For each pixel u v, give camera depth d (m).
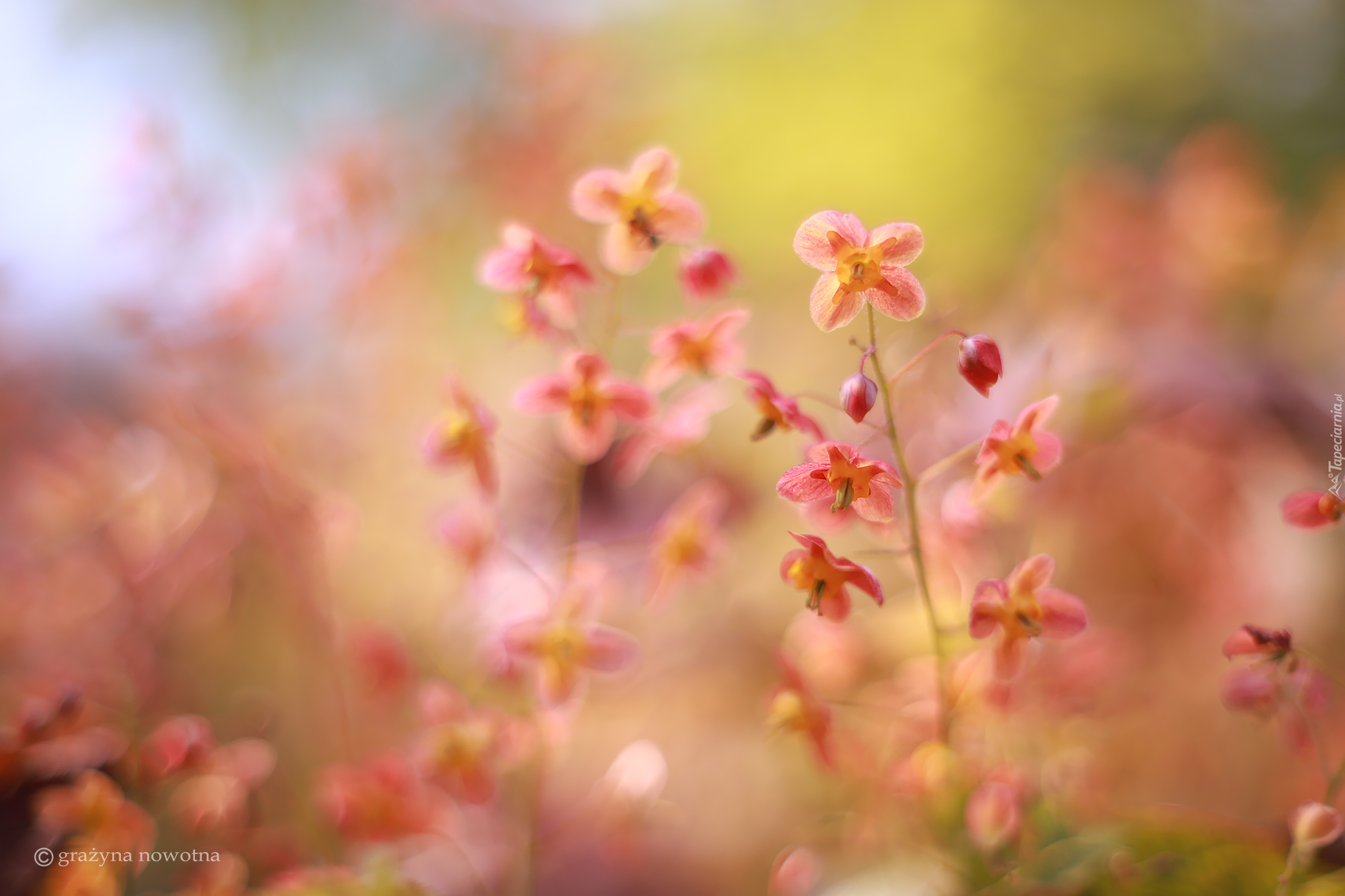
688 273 0.36
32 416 0.55
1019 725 0.40
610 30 0.81
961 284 0.68
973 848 0.36
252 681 0.48
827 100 0.83
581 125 0.63
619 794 0.41
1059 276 0.61
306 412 0.56
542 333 0.37
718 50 0.87
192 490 0.47
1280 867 0.36
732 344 0.37
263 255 0.51
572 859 0.45
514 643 0.37
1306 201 0.85
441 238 0.60
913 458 0.44
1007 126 0.83
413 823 0.39
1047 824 0.37
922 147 0.81
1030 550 0.44
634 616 0.50
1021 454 0.34
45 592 0.46
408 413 0.59
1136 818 0.37
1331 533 0.48
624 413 0.37
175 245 0.49
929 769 0.37
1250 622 0.48
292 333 0.57
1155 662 0.47
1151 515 0.50
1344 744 0.42
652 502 0.57
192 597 0.46
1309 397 0.52
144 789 0.40
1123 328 0.57
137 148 0.48
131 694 0.39
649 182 0.36
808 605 0.34
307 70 0.82
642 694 0.49
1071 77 0.87
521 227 0.36
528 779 0.42
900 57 0.84
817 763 0.40
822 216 0.33
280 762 0.45
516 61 0.66
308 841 0.43
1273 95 0.95
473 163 0.59
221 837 0.41
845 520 0.35
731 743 0.48
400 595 0.54
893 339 0.45
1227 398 0.51
